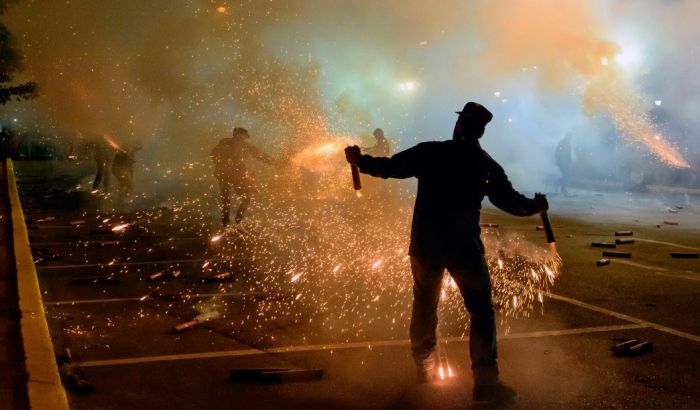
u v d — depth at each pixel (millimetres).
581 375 5066
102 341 5852
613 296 7484
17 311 6113
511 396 4625
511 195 4664
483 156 4664
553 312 6828
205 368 5203
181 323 6383
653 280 8289
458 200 4613
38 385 4445
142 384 4871
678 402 4551
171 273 8461
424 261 4668
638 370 5164
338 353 5562
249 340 5898
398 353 5559
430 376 4891
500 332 6168
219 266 9156
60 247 10766
